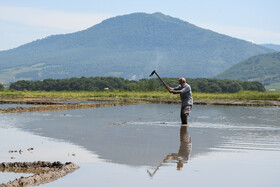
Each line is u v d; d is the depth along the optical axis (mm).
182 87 18078
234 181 7488
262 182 7441
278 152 10523
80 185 7215
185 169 8422
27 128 15648
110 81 146250
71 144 11586
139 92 82750
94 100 49281
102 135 13625
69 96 60875
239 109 32312
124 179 7590
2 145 11359
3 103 38375
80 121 18938
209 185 7219
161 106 35469
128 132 14570
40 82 144375
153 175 7895
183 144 11773
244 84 162250
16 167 8664
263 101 51531
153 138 13016
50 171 8023
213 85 146500
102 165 8773
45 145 11398
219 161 9266
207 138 13172
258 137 13570
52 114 23438
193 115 24391
